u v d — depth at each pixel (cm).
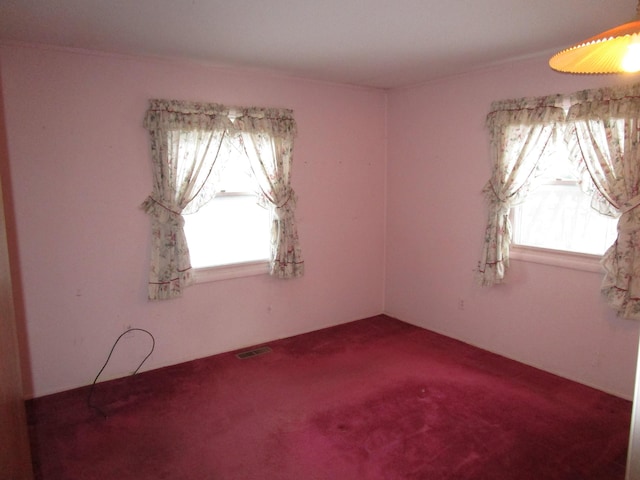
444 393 307
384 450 244
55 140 296
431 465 231
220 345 380
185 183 337
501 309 368
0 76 275
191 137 336
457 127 387
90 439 258
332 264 440
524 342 354
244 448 248
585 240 318
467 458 236
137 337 340
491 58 325
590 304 310
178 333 358
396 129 447
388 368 349
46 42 280
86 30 256
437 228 416
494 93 354
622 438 252
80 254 312
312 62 335
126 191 323
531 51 308
